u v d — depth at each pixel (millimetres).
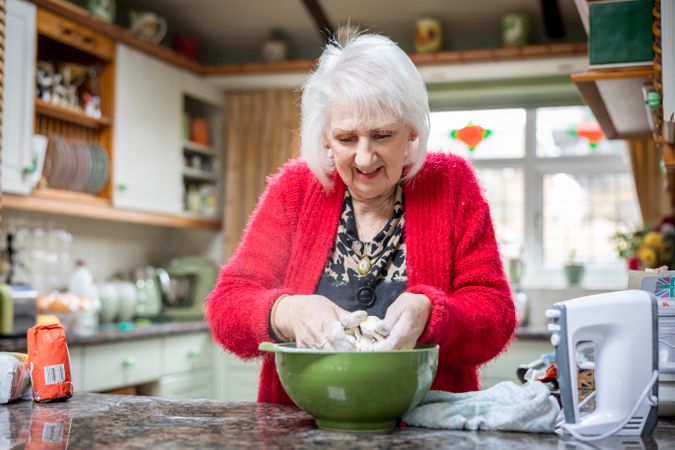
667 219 3287
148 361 3195
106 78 3379
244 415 1155
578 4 1786
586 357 1472
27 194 2895
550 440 984
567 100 4109
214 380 3762
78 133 3352
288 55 4277
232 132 4277
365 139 1199
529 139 4230
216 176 4285
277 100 4238
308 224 1378
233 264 1367
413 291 1155
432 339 1120
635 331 1026
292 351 1020
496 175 4293
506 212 4273
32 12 2867
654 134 1764
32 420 1118
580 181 4188
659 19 1461
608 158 4121
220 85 4219
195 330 3549
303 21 4051
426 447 928
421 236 1327
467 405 1072
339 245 1362
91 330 3174
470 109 4258
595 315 1021
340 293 1339
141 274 4008
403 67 1211
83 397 1338
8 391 1251
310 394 1014
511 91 4109
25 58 2840
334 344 1046
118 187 3385
